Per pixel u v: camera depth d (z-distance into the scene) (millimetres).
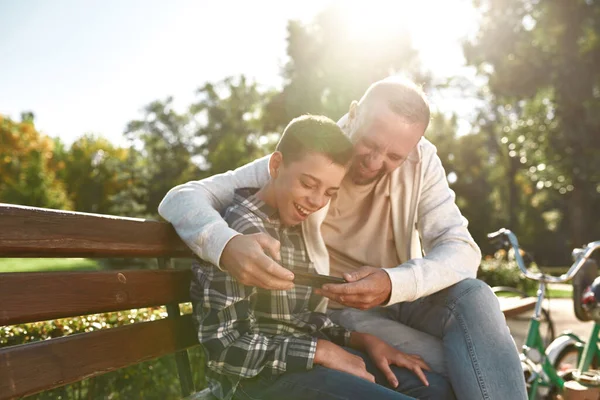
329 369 1845
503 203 47188
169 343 2033
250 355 1774
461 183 45031
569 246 44188
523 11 32312
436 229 2371
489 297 2154
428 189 2418
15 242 1479
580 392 3164
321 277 1938
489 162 45750
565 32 31312
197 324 1990
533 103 32781
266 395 1842
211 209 1963
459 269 2195
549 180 33719
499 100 34062
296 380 1832
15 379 1426
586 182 33344
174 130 49062
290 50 39219
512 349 2062
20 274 1496
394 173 2365
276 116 40188
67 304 1615
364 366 1911
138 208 41344
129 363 1819
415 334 2246
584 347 3465
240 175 2258
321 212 2238
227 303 1812
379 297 1979
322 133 1895
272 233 2018
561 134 31281
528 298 4441
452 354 2078
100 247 1749
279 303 1977
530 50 31391
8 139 56219
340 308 2479
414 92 2184
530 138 33312
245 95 48531
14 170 53281
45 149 57844
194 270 2023
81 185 55125
